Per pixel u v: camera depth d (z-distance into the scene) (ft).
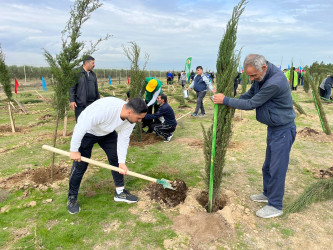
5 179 13.57
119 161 10.57
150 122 23.86
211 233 9.20
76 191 10.78
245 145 19.95
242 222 10.07
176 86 85.81
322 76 40.06
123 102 9.71
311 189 11.37
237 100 9.17
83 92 17.62
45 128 25.55
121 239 9.05
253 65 8.90
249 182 13.66
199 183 13.44
